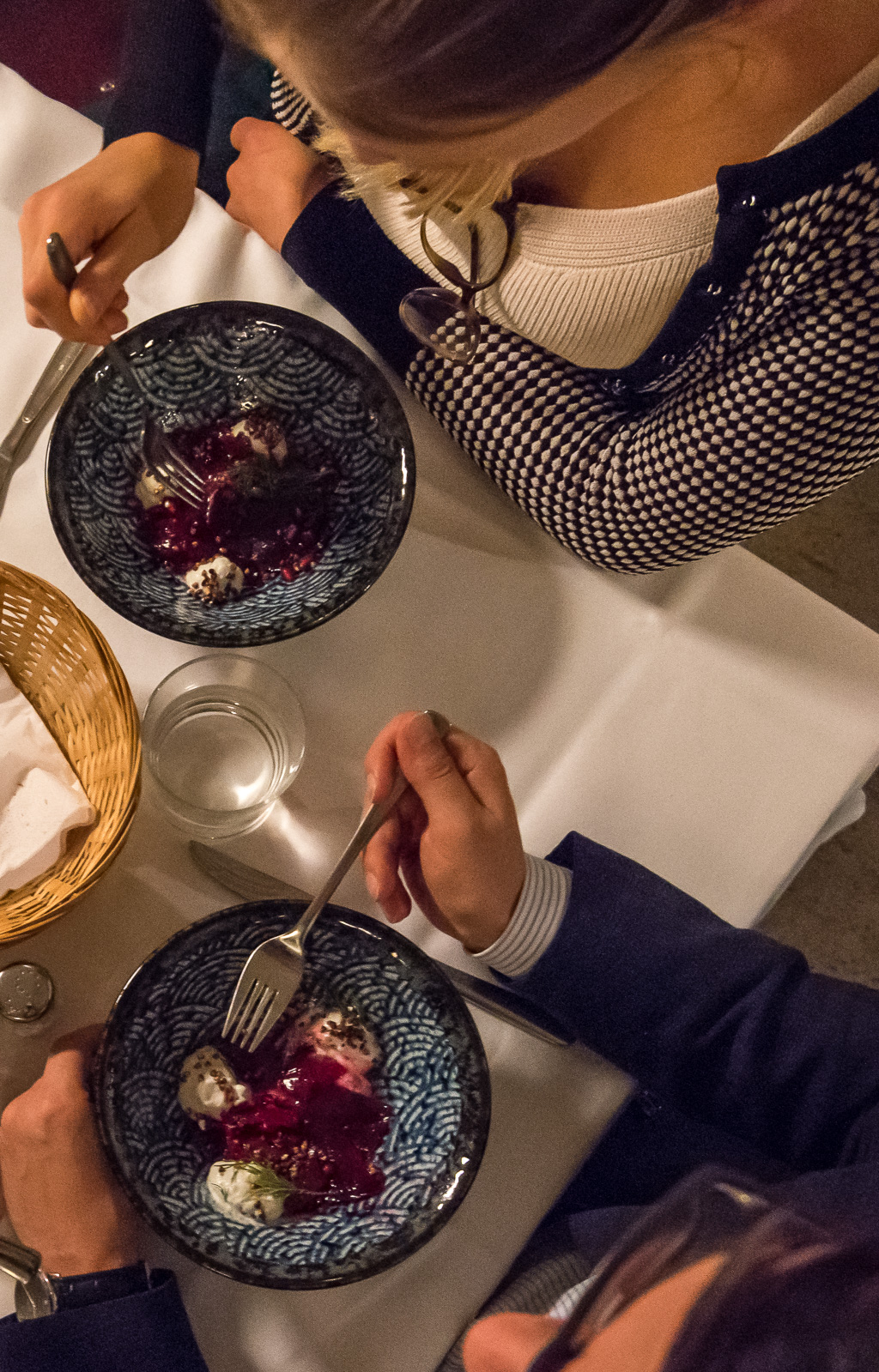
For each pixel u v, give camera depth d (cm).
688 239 69
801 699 77
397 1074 65
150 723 70
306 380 73
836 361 67
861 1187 55
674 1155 82
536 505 78
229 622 69
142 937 70
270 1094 64
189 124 85
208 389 73
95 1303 61
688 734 76
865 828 155
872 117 57
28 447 76
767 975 69
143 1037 61
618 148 65
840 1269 35
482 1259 67
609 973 69
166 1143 61
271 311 70
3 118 79
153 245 77
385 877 69
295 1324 65
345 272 80
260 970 62
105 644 63
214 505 72
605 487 76
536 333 80
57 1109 64
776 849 75
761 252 64
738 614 78
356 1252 59
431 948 74
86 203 74
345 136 49
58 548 75
